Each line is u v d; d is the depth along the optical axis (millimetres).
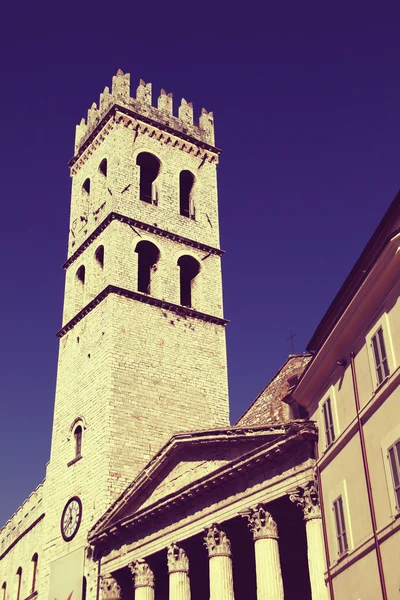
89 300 56250
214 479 37375
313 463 33469
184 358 53906
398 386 25984
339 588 30047
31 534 59781
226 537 37281
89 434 50344
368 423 28203
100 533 44406
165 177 60562
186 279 60531
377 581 26500
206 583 45469
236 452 38344
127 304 53188
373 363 28297
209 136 65875
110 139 60438
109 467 47281
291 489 33719
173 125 63500
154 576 42719
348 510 29562
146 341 52688
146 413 50281
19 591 60688
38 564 52219
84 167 64812
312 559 31969
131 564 42344
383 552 26156
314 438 33594
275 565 34188
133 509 43844
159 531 41188
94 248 57906
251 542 40969
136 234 56188
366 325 29062
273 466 35375
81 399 52688
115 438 48375
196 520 38750
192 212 61594
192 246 58844
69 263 61469
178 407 51844
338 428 31312
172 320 54719
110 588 43688
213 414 53312
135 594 41594
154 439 49781
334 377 32188
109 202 57188
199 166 63625
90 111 66812
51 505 52219
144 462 48625
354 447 29344
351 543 29062
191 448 41031
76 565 46406
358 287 28859
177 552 39562
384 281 27188
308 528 32625
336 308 31000
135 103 62062
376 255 27047
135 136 60562
